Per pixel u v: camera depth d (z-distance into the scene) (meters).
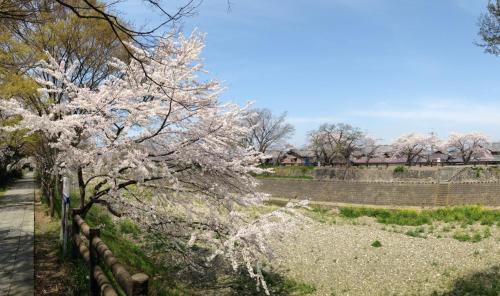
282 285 9.23
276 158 66.12
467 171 31.31
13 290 4.95
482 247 12.36
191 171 6.19
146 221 6.71
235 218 6.44
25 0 4.91
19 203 15.76
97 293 4.28
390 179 35.88
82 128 5.92
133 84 5.82
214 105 6.05
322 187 35.16
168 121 5.87
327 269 10.61
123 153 5.79
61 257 6.35
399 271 10.34
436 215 21.33
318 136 56.44
